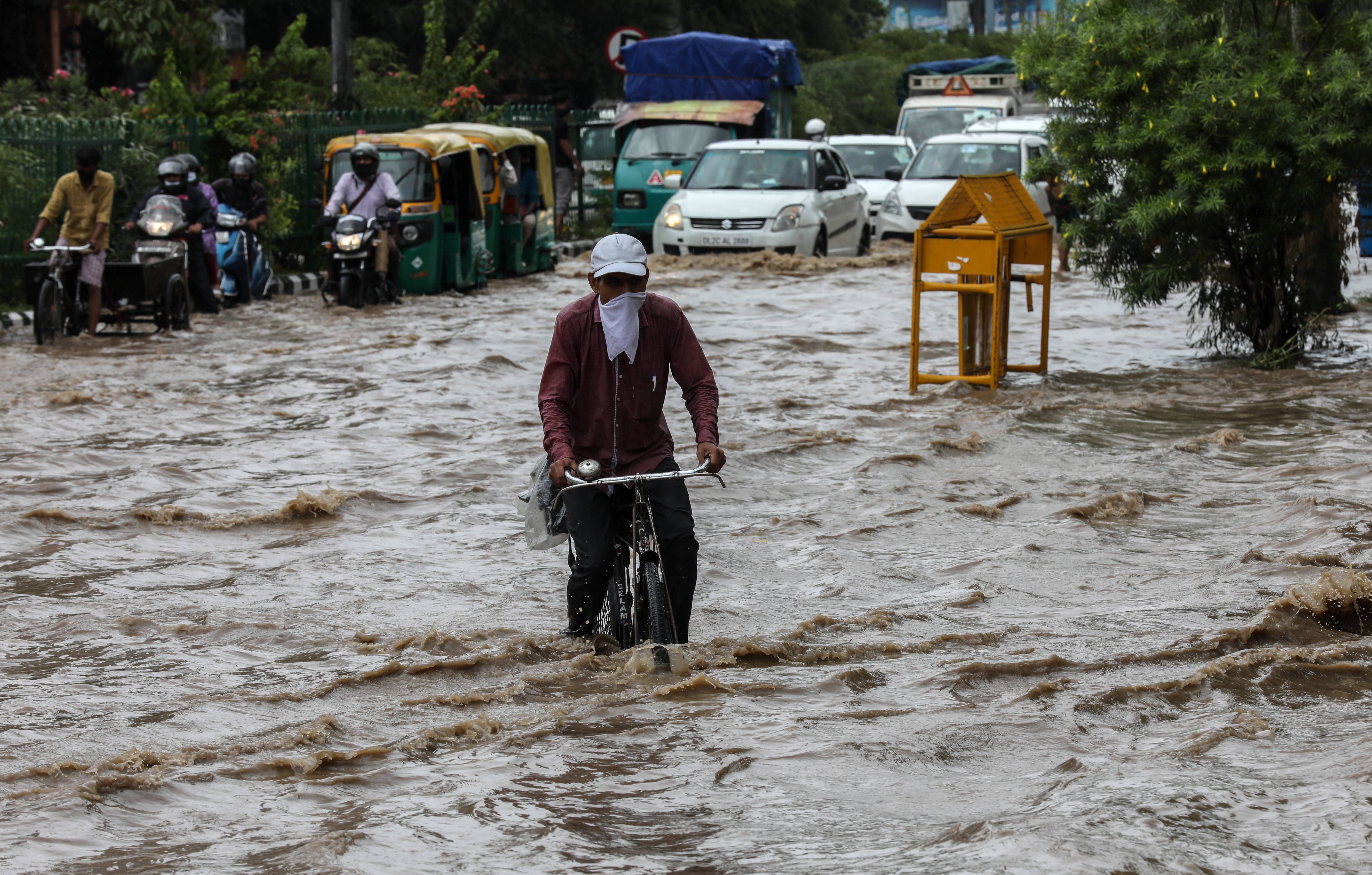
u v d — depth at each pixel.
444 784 12.79
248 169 58.03
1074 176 40.22
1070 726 14.28
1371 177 39.16
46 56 97.44
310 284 63.84
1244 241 39.41
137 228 50.06
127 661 17.52
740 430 32.47
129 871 11.00
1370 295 54.50
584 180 95.12
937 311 53.59
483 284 63.56
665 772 13.02
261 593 20.66
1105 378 39.31
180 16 68.31
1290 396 35.31
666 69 82.88
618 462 17.20
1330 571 18.38
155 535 23.97
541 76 116.56
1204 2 40.41
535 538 17.84
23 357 43.09
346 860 10.95
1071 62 39.25
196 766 13.53
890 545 23.19
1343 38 40.12
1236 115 37.38
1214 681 15.76
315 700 15.88
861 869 10.58
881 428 32.97
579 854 11.04
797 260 67.31
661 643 16.48
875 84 140.88
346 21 75.88
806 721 14.50
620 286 16.83
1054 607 19.52
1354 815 11.26
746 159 72.50
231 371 40.53
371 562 22.27
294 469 28.88
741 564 22.00
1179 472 27.86
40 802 12.49
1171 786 12.06
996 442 30.84
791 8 133.12
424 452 30.38
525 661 17.22
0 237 53.66
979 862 10.46
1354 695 15.40
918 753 13.49
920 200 76.62
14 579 21.42
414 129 66.50
